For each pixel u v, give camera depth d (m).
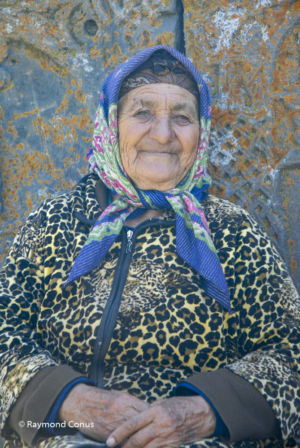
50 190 2.57
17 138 2.58
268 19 2.33
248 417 1.60
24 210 2.59
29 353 1.79
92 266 1.86
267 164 2.37
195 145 2.03
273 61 2.34
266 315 1.83
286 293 1.85
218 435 1.62
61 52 2.50
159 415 1.56
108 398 1.62
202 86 2.03
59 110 2.54
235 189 2.41
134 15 2.43
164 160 1.97
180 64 2.01
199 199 2.08
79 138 2.53
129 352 1.79
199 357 1.80
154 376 1.76
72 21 2.48
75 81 2.51
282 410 1.63
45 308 1.91
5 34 2.51
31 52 2.54
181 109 1.99
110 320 1.79
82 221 1.99
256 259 1.89
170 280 1.84
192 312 1.80
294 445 1.74
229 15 2.36
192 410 1.59
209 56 2.39
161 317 1.79
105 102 2.04
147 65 1.99
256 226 1.97
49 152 2.57
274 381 1.66
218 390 1.62
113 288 1.83
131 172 1.99
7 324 1.89
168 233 1.92
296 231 2.36
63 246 1.96
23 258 1.99
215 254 1.87
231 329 1.86
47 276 1.95
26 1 2.49
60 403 1.64
